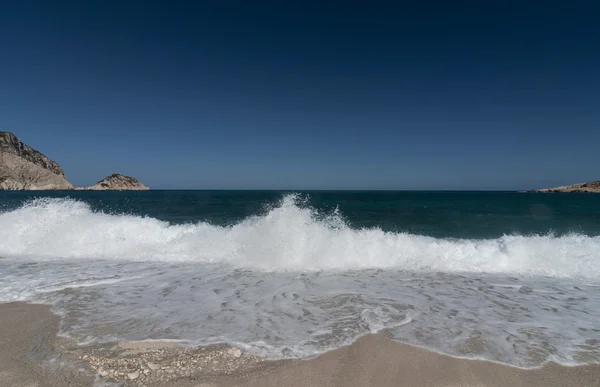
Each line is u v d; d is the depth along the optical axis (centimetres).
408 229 1238
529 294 517
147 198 4078
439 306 455
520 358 318
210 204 2611
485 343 346
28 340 335
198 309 430
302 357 311
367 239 773
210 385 267
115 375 276
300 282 567
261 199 3616
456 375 288
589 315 430
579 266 657
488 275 626
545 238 810
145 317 400
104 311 417
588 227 1295
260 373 285
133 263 681
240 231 827
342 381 276
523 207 2461
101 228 842
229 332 361
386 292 517
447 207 2433
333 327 379
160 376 277
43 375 274
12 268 631
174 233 846
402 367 298
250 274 613
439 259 700
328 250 722
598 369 301
